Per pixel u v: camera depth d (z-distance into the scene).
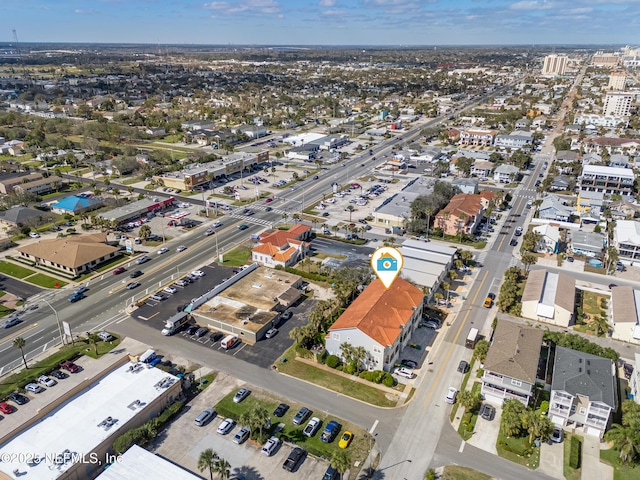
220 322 100.50
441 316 106.62
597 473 67.12
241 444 72.12
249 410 78.31
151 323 103.94
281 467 67.88
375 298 97.69
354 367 87.50
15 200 174.12
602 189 188.88
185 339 98.62
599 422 72.69
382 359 85.62
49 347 95.50
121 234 151.88
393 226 156.62
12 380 85.25
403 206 165.88
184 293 115.88
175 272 127.00
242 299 110.12
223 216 168.25
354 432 74.19
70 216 162.62
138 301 112.12
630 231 138.25
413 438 73.12
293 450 69.56
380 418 77.19
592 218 160.50
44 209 173.12
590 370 78.06
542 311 103.56
